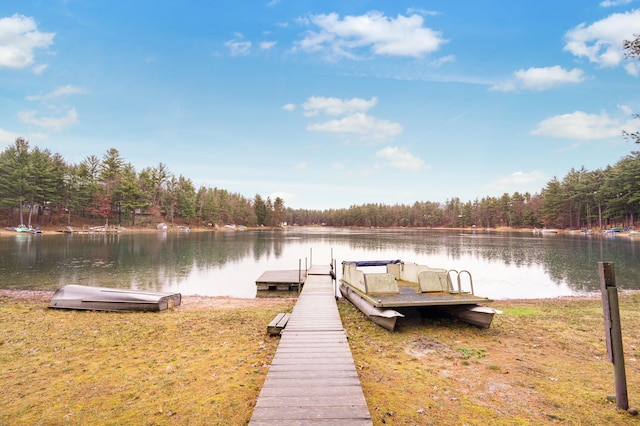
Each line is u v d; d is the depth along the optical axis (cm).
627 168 6588
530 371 561
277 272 1959
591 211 8350
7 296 1392
